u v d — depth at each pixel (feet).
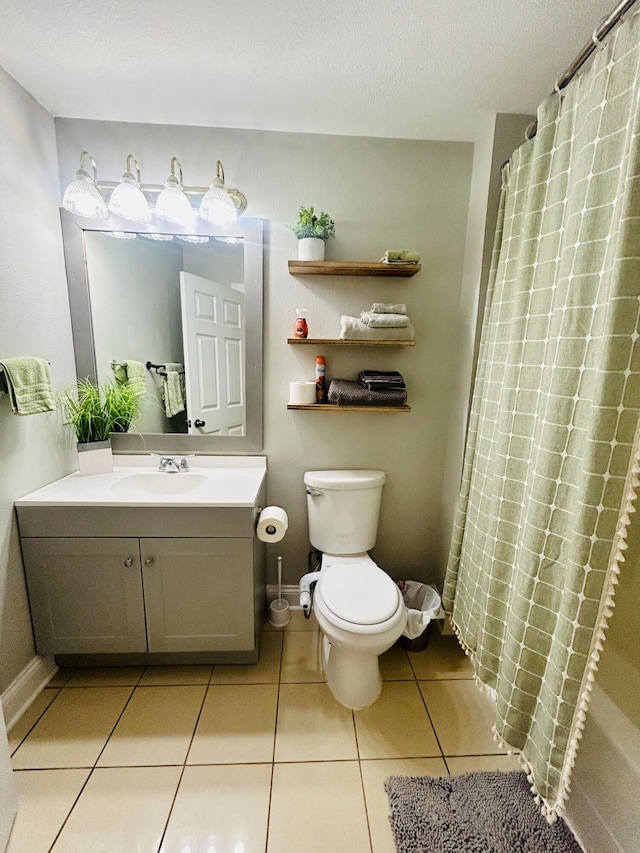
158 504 4.48
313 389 5.41
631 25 2.60
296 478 6.06
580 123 3.13
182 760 3.95
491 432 4.41
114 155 5.11
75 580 4.62
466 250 5.43
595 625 2.82
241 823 3.43
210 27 3.50
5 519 4.25
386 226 5.41
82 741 4.13
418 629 5.15
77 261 5.26
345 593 4.60
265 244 5.39
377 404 5.26
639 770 2.94
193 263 5.41
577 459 3.02
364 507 5.67
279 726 4.35
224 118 4.92
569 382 3.09
